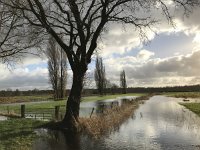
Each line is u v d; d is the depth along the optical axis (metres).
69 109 25.27
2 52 26.36
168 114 41.75
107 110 35.50
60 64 77.12
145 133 24.61
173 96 122.50
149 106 60.91
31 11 24.22
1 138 19.12
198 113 41.94
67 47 25.78
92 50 26.03
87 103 71.12
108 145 19.67
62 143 19.92
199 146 19.41
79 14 25.06
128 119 35.56
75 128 24.14
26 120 29.36
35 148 18.14
